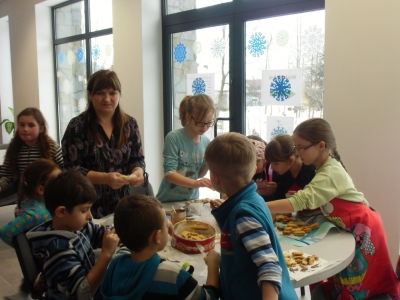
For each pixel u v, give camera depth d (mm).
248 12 3117
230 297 1052
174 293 1042
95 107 1988
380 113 2182
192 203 2016
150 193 2221
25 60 5652
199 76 3639
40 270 1530
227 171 1071
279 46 2979
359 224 1550
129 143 2115
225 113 3453
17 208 1797
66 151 1970
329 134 1599
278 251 1045
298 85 2887
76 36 5000
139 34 3754
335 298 1574
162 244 1137
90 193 1358
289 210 1514
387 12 2100
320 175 1572
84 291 1213
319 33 2719
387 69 2131
